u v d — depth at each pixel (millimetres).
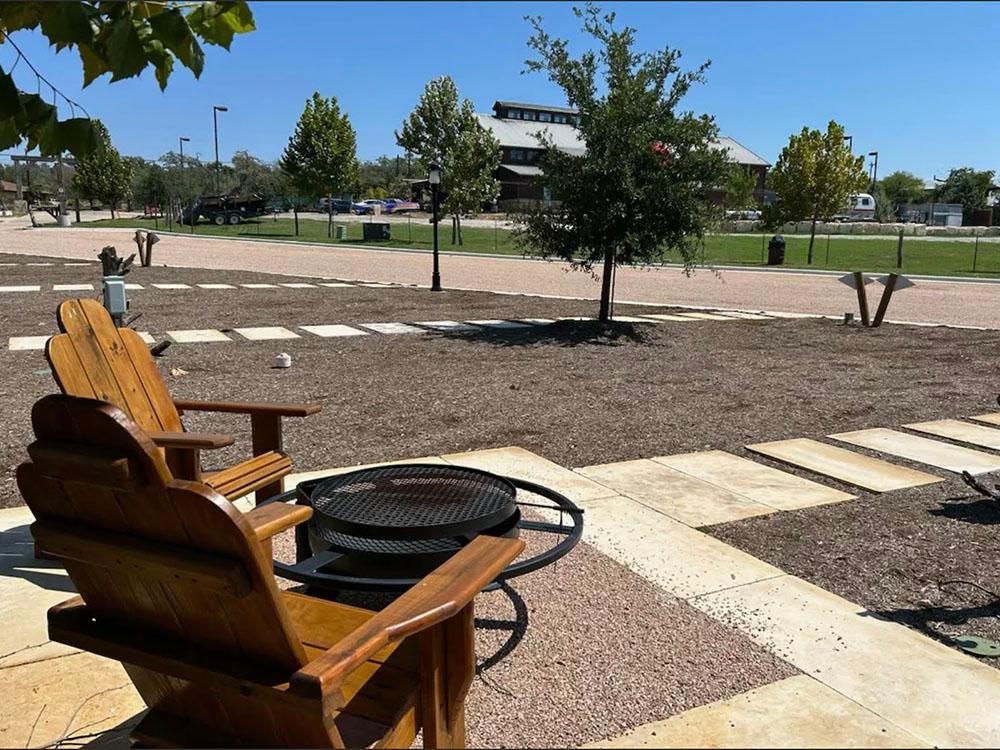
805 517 4680
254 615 1724
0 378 8273
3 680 2863
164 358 9781
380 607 3492
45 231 41875
